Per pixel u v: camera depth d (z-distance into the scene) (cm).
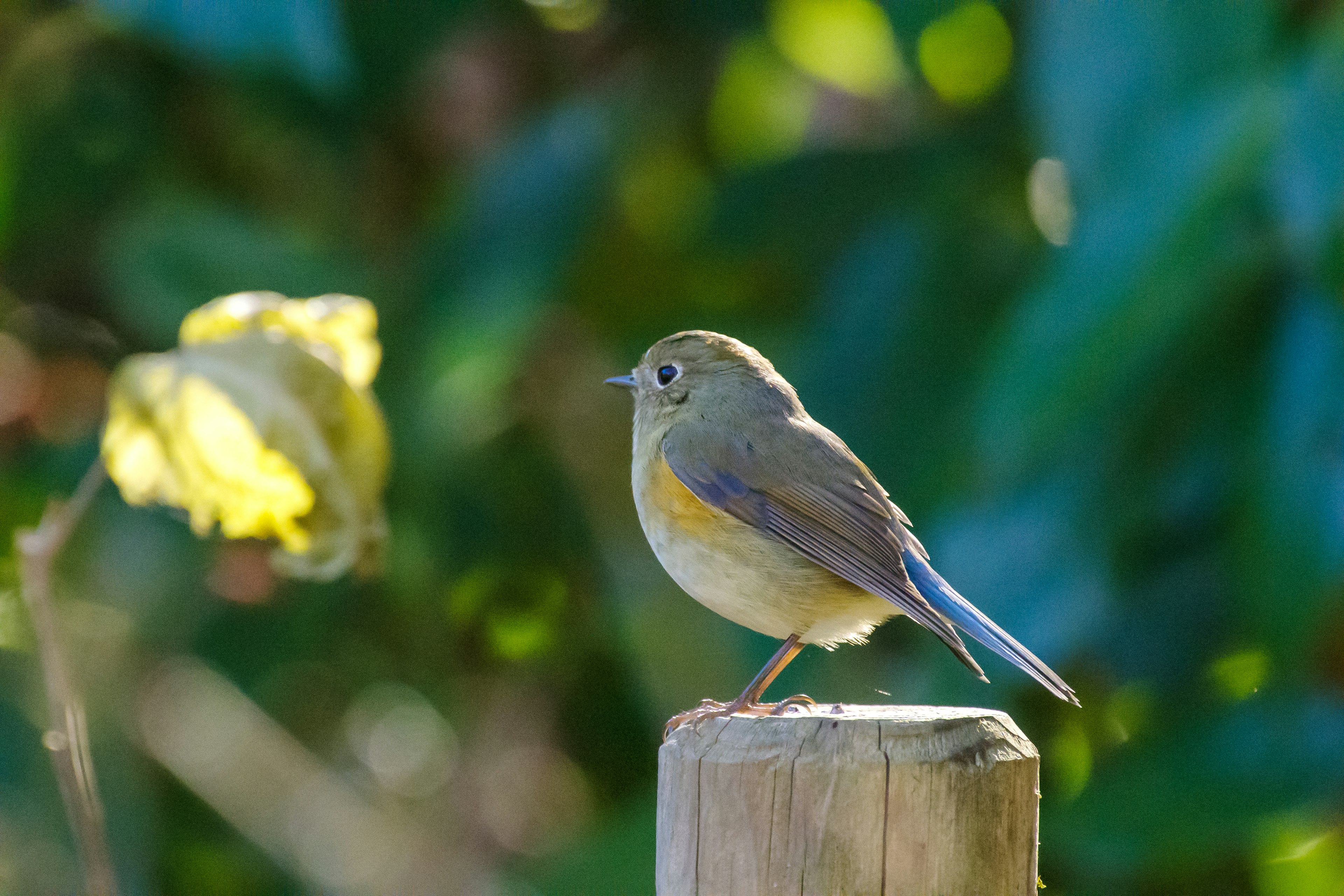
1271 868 1023
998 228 977
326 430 661
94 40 1098
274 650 1078
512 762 1220
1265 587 795
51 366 1138
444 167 1100
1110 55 800
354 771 1412
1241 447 852
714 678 1023
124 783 998
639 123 1045
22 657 1012
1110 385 758
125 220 1059
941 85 1062
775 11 1112
